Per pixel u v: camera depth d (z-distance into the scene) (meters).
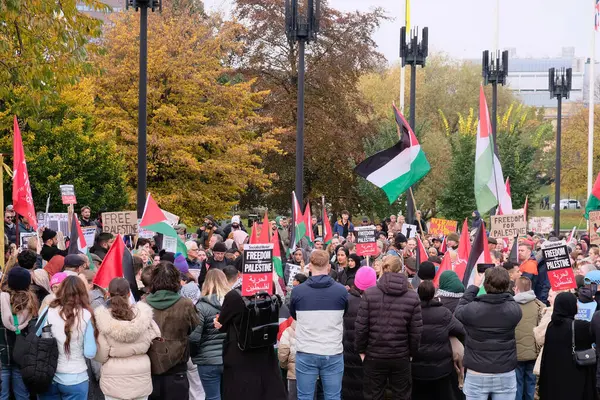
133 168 31.17
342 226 27.77
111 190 27.34
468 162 36.66
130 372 8.17
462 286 10.62
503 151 36.25
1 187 12.90
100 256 13.17
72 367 8.39
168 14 35.53
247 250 9.20
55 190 25.45
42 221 17.33
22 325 9.06
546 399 9.79
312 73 42.62
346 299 9.37
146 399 8.34
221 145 32.72
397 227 23.20
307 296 9.27
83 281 8.57
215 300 9.73
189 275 11.50
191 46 33.91
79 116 26.88
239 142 34.03
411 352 9.31
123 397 8.13
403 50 22.89
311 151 42.03
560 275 11.14
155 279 8.68
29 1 16.31
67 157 26.05
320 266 9.34
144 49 16.19
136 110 31.59
